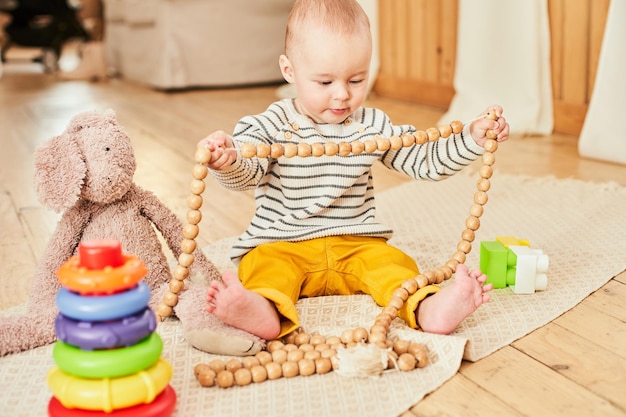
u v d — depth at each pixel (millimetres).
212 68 3826
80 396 755
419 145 1193
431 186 1864
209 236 1529
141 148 2438
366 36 1086
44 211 1733
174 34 3697
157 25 3734
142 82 4086
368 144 1050
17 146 2508
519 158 2133
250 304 940
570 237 1438
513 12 2416
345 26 1066
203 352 974
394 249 1149
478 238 1456
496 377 914
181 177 2041
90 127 1049
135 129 2777
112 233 1083
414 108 3049
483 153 1121
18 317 1008
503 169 2012
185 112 3141
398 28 3195
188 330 969
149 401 782
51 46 4691
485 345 991
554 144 2299
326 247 1139
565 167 2014
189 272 1086
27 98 3635
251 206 1752
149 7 3760
